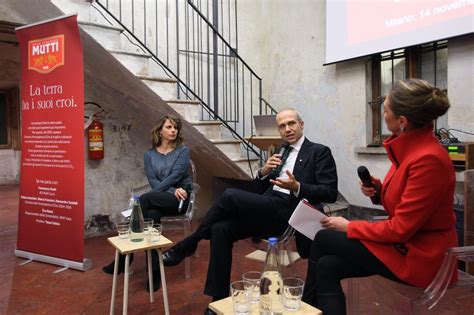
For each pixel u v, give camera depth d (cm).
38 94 328
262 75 554
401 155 167
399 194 164
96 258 349
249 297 144
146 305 254
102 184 426
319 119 483
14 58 511
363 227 165
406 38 369
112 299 234
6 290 279
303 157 256
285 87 528
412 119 159
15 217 533
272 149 404
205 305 254
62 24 309
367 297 242
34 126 332
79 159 312
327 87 470
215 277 219
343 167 457
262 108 554
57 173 324
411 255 157
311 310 141
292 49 513
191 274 311
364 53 409
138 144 449
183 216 318
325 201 243
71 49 308
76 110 310
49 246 332
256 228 243
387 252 161
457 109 343
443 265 157
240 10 539
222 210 235
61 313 244
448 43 346
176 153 333
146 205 303
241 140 445
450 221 162
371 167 424
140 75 350
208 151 432
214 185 526
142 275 306
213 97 525
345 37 429
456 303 171
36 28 323
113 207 434
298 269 275
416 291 168
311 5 484
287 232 241
